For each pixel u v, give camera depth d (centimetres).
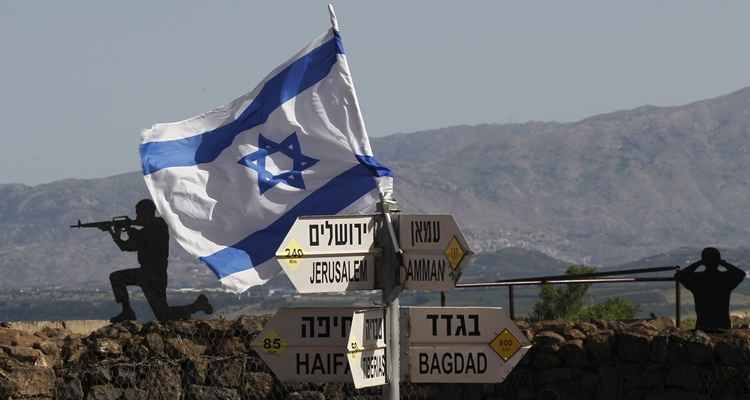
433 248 1307
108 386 2216
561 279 2339
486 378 1335
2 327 2477
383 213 1338
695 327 2220
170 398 2239
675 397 2102
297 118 1931
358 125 1908
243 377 2255
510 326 1330
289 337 1344
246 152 1969
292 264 1323
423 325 1346
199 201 1989
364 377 1309
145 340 2266
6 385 2047
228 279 1959
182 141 2006
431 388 2181
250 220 1977
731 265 2191
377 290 1341
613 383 2138
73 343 2266
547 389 2158
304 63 1930
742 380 2072
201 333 2295
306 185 1939
